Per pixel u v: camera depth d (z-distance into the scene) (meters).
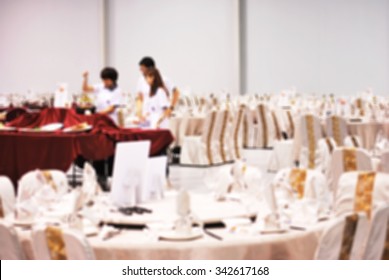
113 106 7.59
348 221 2.22
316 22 15.18
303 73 15.34
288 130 11.57
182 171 8.91
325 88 15.16
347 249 2.25
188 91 14.73
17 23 17.78
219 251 2.44
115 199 3.20
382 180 3.16
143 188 3.36
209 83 16.02
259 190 3.15
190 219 2.67
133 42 16.69
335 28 15.02
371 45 14.75
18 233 2.66
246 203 3.12
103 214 2.98
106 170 5.92
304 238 2.63
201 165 9.55
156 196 3.51
